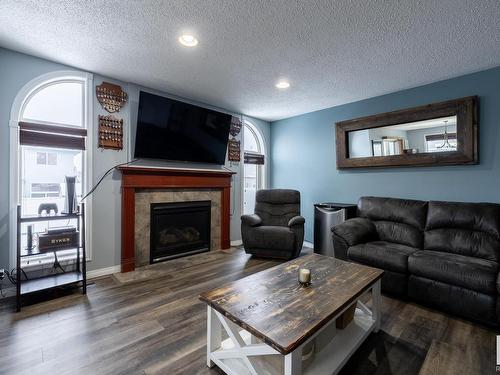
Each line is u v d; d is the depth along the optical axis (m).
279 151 4.87
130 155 3.15
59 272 2.66
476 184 2.76
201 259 3.55
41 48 2.32
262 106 4.03
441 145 2.97
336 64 2.60
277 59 2.50
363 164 3.61
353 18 1.86
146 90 3.26
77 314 2.06
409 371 1.49
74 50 2.35
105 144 2.92
